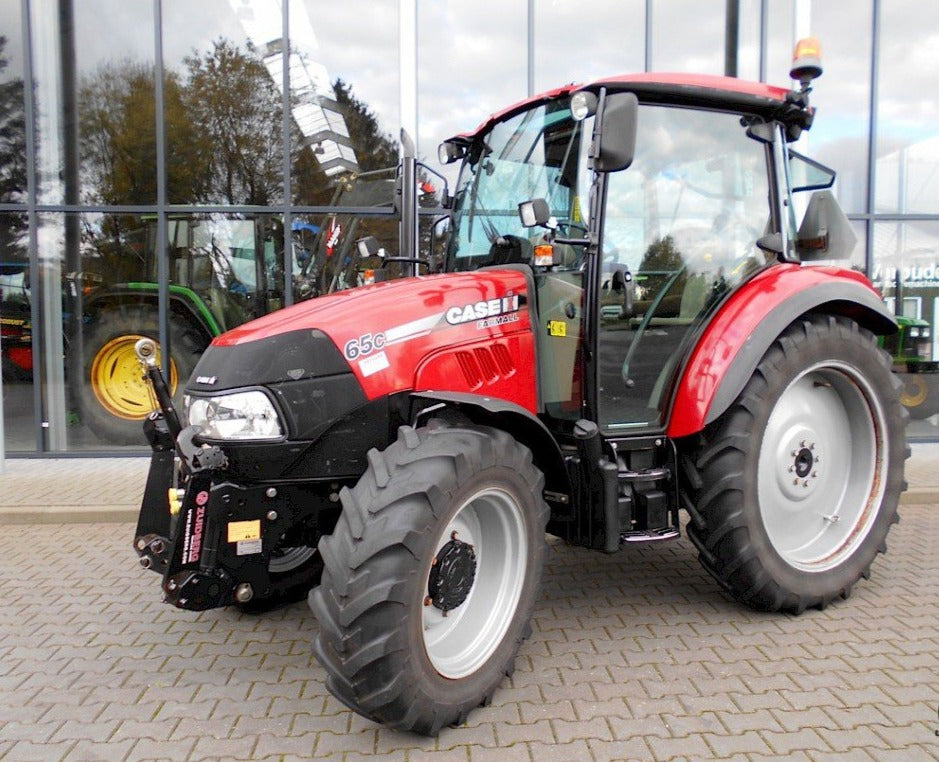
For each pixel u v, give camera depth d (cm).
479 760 247
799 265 384
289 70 745
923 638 334
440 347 302
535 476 292
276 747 257
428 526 249
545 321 334
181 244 750
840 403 388
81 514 551
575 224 327
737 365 333
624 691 290
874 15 771
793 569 351
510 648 286
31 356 754
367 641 241
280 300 759
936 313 802
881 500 381
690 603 378
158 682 305
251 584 284
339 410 281
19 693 297
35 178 746
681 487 354
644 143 342
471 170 392
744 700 281
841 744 252
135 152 749
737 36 763
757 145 374
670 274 351
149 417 311
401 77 740
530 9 746
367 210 761
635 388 344
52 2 737
